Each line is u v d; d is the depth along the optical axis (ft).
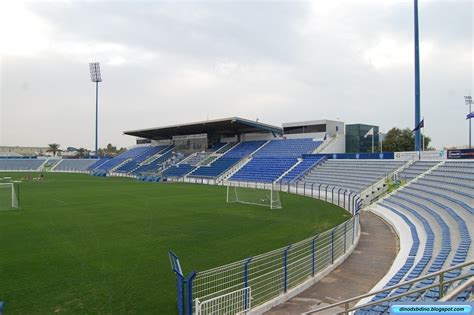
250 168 180.34
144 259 43.78
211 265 41.42
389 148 192.34
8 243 51.83
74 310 29.07
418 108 122.93
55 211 82.33
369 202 96.84
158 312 28.68
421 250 43.62
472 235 42.60
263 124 195.42
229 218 73.82
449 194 70.44
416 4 122.11
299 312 28.99
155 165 235.81
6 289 33.76
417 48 122.52
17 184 160.76
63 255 45.50
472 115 104.42
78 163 305.32
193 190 136.36
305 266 38.50
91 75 287.07
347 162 139.95
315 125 191.42
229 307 28.45
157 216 75.87
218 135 238.07
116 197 111.45
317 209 88.17
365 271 39.68
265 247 49.62
